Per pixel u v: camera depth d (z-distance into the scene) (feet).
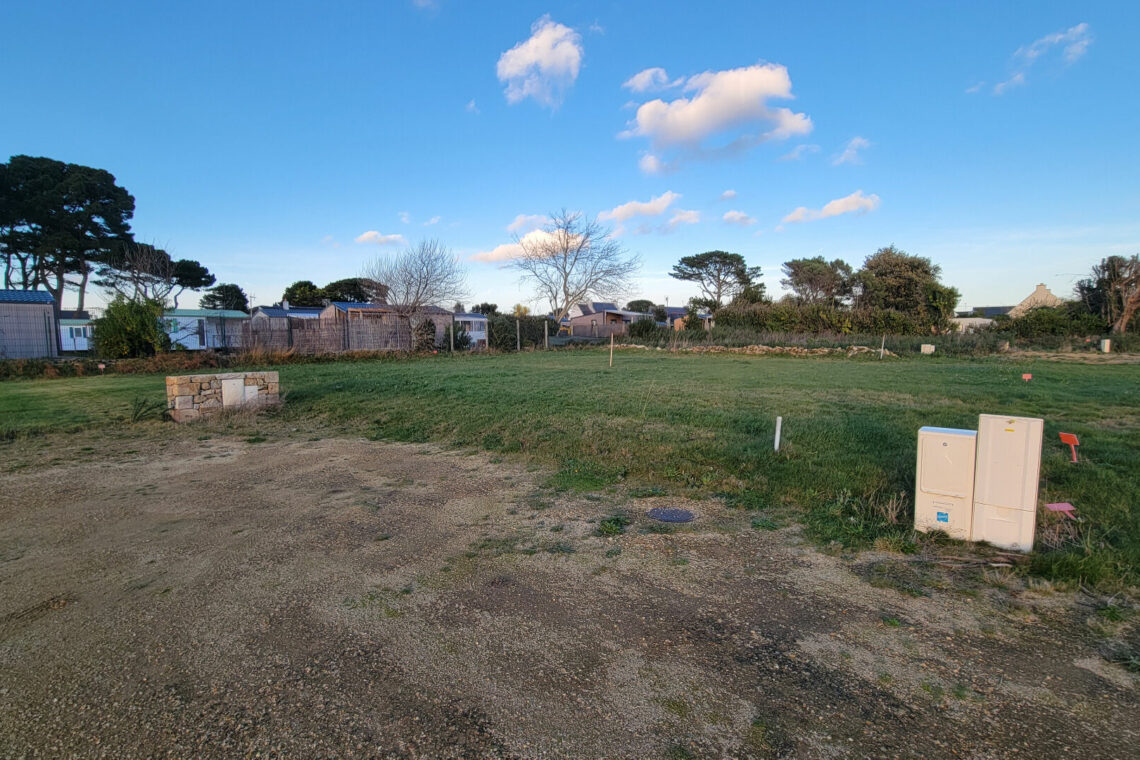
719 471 19.75
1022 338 93.71
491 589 11.34
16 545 13.82
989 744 7.02
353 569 12.32
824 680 8.35
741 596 11.02
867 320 105.40
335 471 21.06
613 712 7.65
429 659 8.90
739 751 6.91
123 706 7.79
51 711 7.69
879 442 23.24
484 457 22.97
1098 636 9.50
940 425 27.04
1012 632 9.65
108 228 133.39
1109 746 6.98
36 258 127.34
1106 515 14.47
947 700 7.88
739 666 8.71
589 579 11.80
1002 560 12.24
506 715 7.59
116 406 35.91
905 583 11.47
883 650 9.14
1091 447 21.70
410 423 29.81
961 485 13.15
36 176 124.67
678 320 123.54
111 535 14.48
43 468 21.62
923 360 74.54
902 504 15.25
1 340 75.31
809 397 37.35
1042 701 7.85
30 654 9.07
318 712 7.64
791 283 191.21
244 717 7.54
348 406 35.29
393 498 17.65
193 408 31.78
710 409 32.14
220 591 11.27
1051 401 34.68
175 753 6.89
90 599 10.94
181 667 8.69
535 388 42.91
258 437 27.55
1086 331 95.30
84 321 111.24
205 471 21.16
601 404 34.30
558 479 19.36
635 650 9.16
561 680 8.36
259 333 75.36
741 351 90.48
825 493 16.98
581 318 184.14
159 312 67.26
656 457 21.50
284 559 12.88
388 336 86.84
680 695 8.01
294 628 9.84
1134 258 95.45
